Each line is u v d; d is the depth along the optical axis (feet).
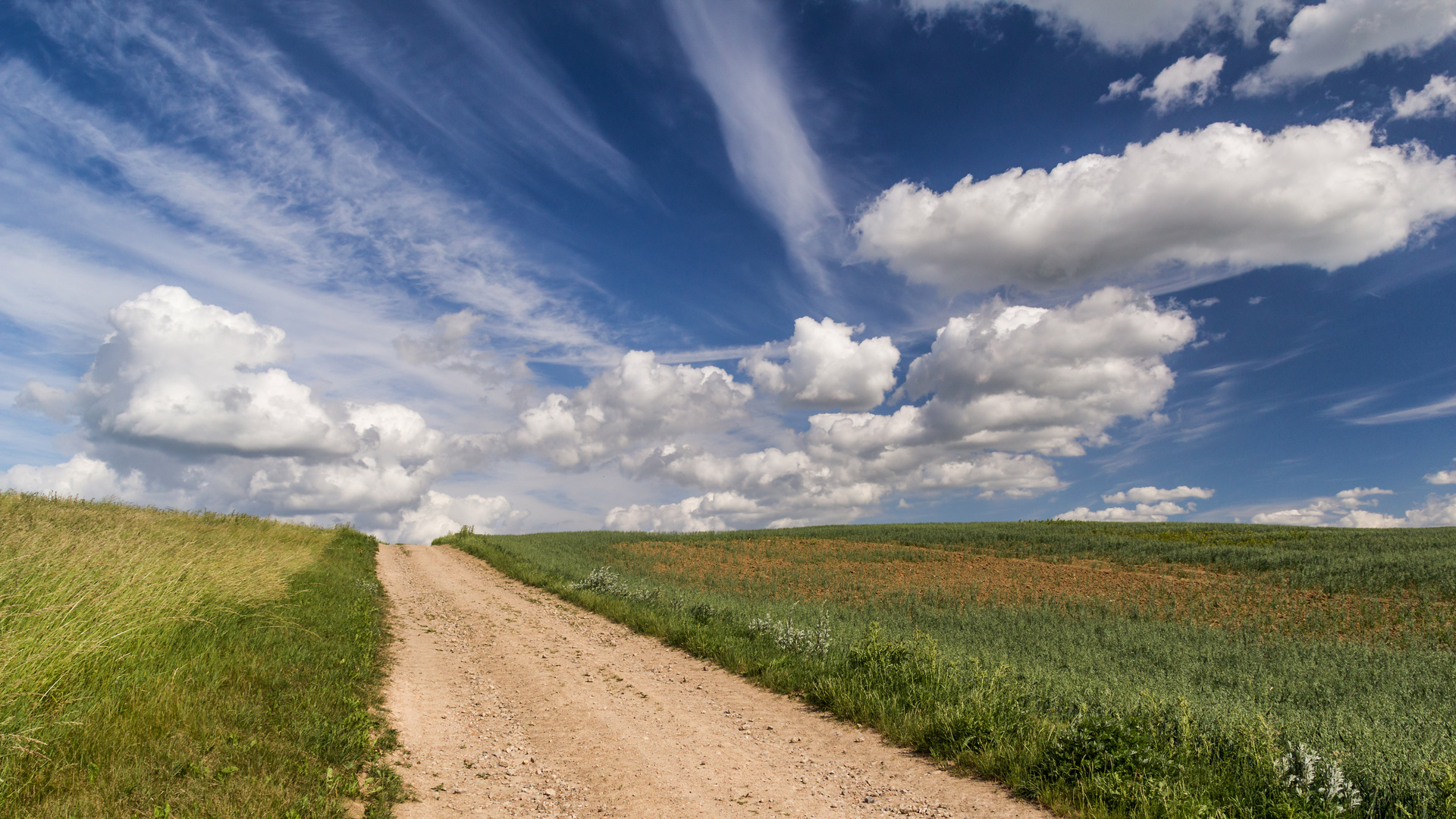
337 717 24.70
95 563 31.19
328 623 42.73
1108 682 32.53
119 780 15.98
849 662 36.35
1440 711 29.68
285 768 18.88
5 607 22.90
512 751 25.20
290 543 82.69
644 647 46.73
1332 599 74.84
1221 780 19.72
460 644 46.47
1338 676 38.32
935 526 182.80
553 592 76.13
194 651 28.30
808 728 28.66
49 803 14.60
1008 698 27.73
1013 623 59.72
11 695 18.38
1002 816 19.53
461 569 101.35
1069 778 21.02
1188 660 42.32
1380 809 18.13
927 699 29.17
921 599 79.20
